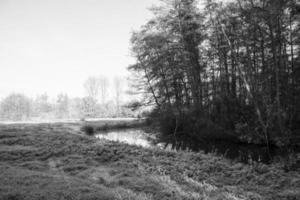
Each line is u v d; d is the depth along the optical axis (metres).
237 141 16.34
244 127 15.34
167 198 5.09
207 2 17.80
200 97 20.52
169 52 20.94
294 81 14.93
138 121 28.84
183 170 7.84
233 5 16.05
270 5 12.64
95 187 5.31
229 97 18.22
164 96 23.12
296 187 6.48
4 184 5.02
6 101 68.50
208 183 6.75
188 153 10.77
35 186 4.98
